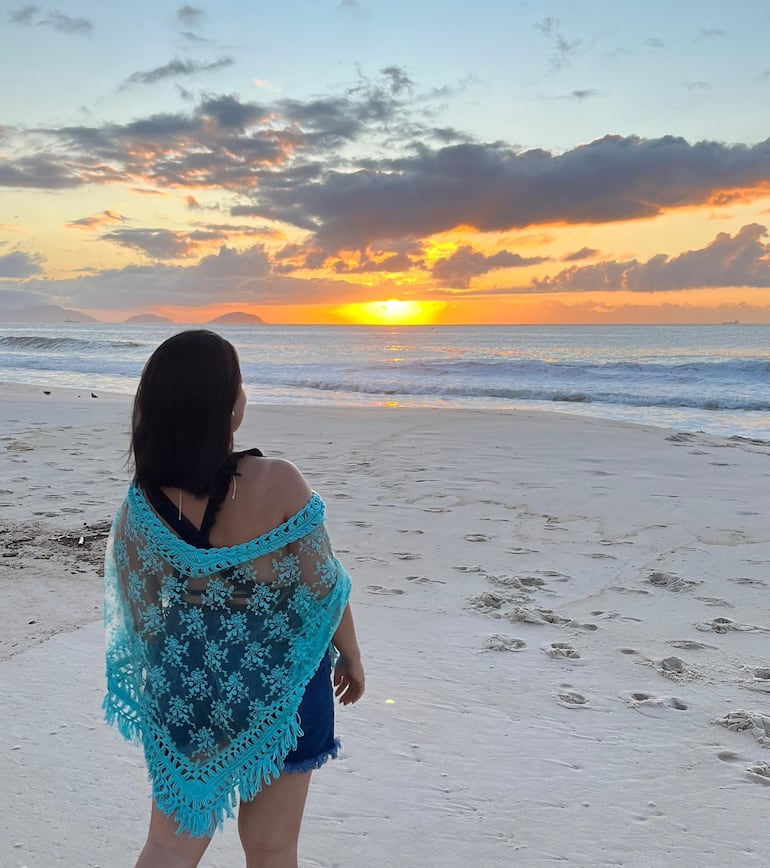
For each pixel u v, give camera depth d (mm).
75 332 145625
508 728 3682
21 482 8906
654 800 3129
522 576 5961
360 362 42594
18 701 3785
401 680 4160
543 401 23484
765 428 17469
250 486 1907
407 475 9570
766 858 2777
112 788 3088
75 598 5242
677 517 7695
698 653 4594
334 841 2812
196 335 1941
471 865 2707
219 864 2691
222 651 1889
